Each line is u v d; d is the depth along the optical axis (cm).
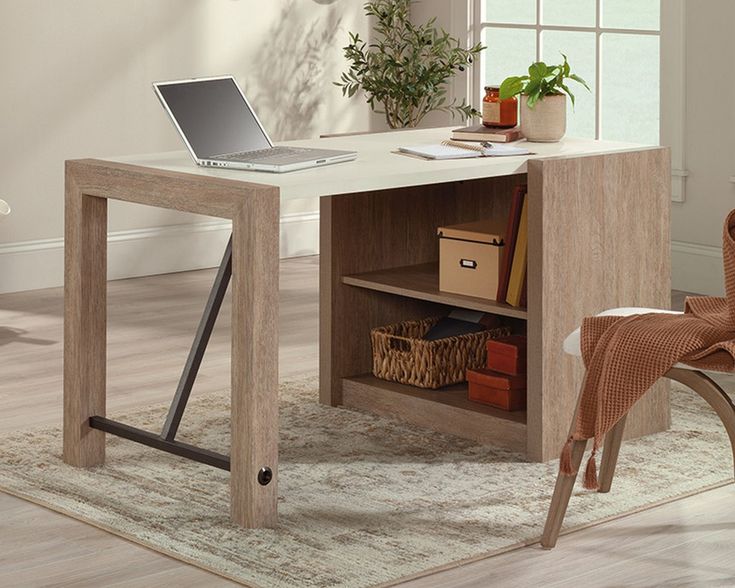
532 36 663
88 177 351
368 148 399
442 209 452
